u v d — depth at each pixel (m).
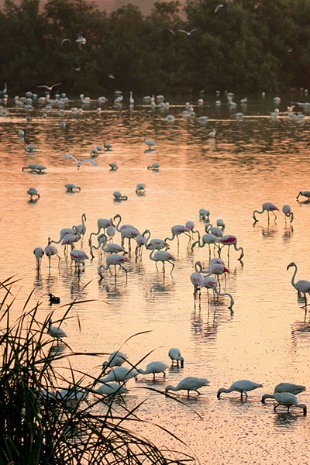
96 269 29.91
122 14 122.50
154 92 122.00
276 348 22.22
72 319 24.28
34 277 28.67
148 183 47.75
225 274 29.27
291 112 88.19
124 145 65.88
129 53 120.88
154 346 22.36
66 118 89.44
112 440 9.81
